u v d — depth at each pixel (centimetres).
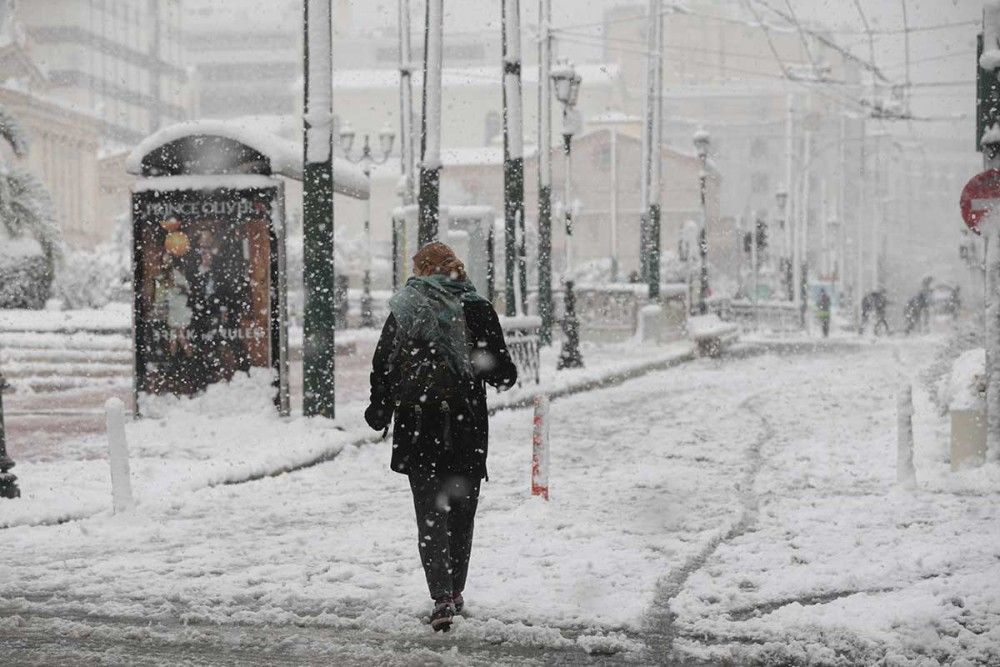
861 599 944
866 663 792
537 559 1091
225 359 2189
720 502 1420
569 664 795
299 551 1145
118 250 5641
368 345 4950
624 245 11769
